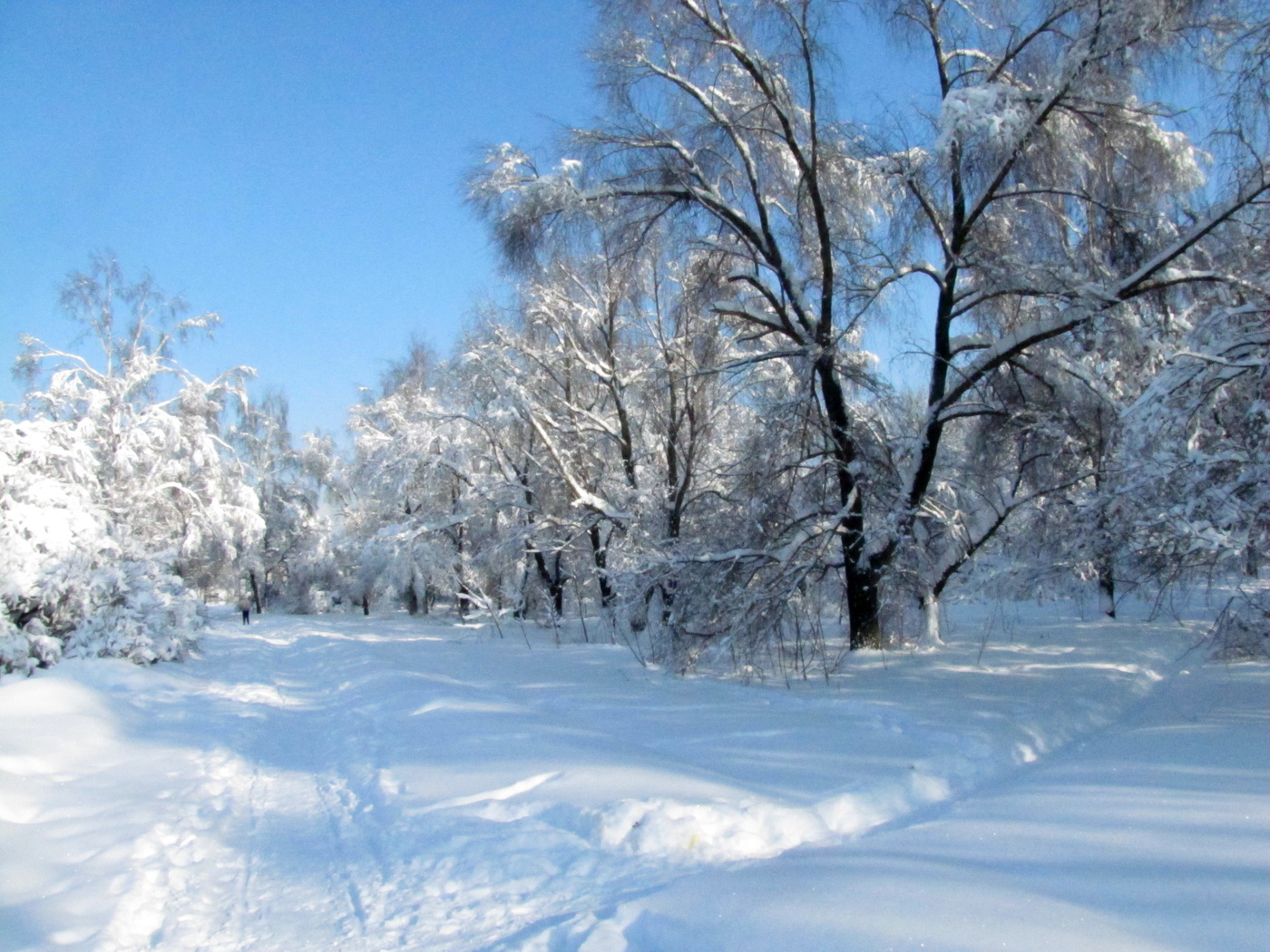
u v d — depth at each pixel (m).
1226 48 10.53
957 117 11.73
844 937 3.77
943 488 17.52
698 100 14.47
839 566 15.07
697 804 5.84
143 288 29.97
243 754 8.95
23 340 28.16
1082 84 12.29
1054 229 13.93
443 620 39.78
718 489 19.88
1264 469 8.99
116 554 16.42
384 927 4.46
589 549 23.70
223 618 47.78
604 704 11.09
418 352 38.91
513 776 6.86
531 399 21.72
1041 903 4.05
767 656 13.72
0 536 13.72
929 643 15.59
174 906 4.76
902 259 14.48
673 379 19.91
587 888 4.84
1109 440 12.69
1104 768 7.17
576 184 14.29
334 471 51.84
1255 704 9.76
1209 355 9.38
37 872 5.01
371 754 8.52
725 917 4.12
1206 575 10.18
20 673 13.44
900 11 13.99
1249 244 11.32
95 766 7.86
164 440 30.45
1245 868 4.40
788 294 14.47
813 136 13.32
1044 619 21.48
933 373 14.91
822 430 14.09
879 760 7.61
